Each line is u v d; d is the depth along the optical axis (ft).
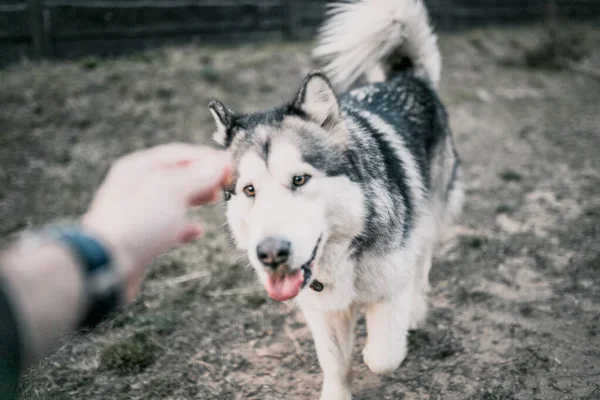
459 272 12.02
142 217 1.70
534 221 14.07
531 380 8.68
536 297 10.93
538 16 45.60
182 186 1.90
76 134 18.42
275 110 7.68
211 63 24.22
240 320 10.77
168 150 2.07
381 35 11.69
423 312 10.28
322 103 7.08
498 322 10.23
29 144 17.61
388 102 10.21
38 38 21.89
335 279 7.27
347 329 8.29
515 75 29.32
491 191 15.99
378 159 7.97
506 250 12.71
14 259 1.40
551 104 24.97
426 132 10.62
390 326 7.91
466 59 31.19
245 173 6.57
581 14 46.26
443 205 11.60
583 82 28.27
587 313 10.27
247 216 6.60
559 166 17.72
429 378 8.98
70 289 1.41
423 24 11.82
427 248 10.28
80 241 1.50
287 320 10.82
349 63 12.07
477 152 19.10
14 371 1.29
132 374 9.23
